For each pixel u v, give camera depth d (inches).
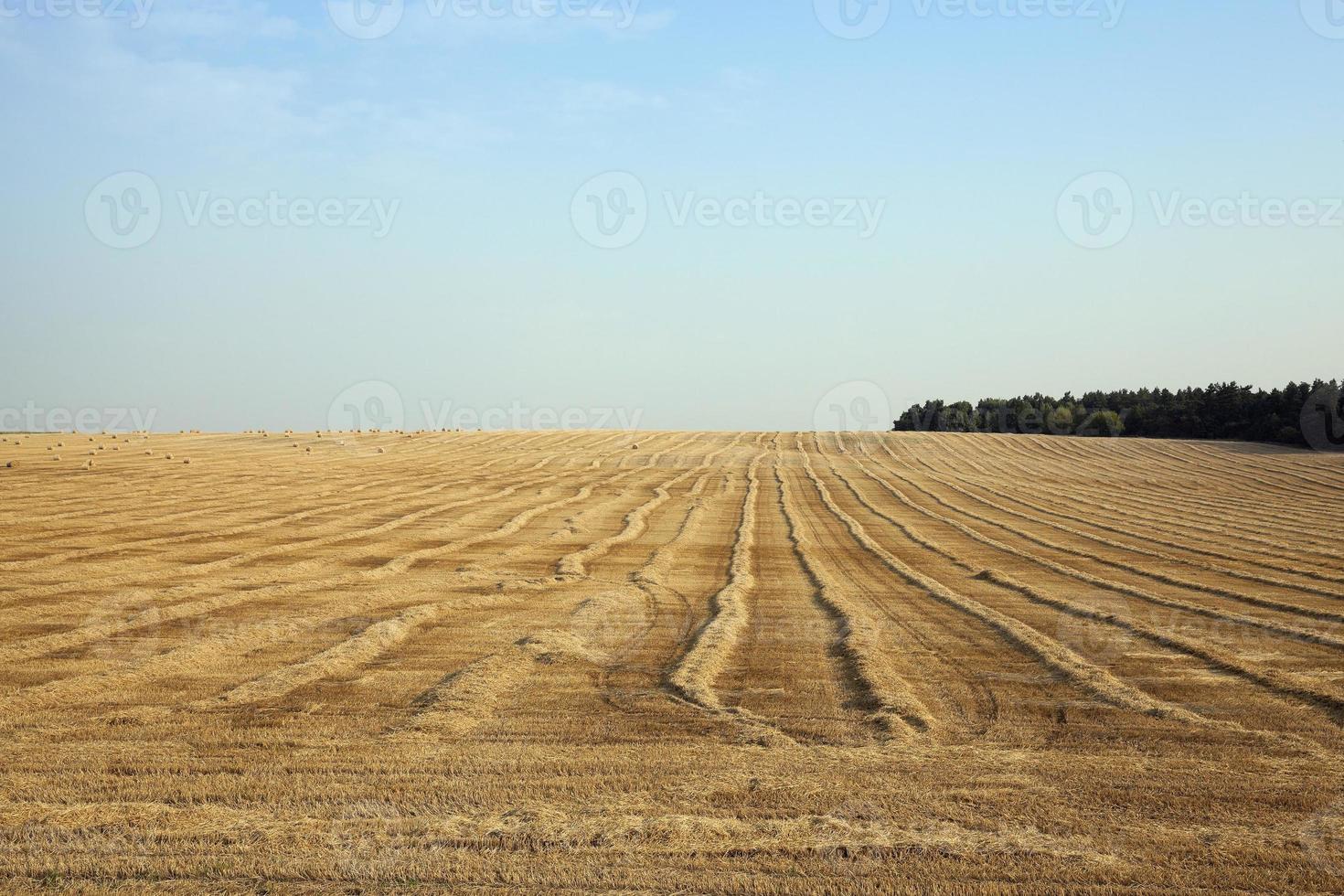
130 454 2645.2
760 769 395.5
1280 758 415.2
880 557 1212.5
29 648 601.3
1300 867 305.7
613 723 462.3
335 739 432.5
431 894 286.2
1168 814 348.5
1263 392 3937.0
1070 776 388.2
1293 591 980.6
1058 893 288.0
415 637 672.4
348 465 2613.2
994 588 954.7
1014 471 2874.0
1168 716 480.7
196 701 495.8
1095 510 1995.6
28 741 424.8
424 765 395.2
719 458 3041.3
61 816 335.9
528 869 300.8
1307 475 2807.6
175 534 1290.6
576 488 2203.5
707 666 575.8
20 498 1695.4
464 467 2659.9
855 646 629.9
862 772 392.5
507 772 389.1
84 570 957.8
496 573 1002.1
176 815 339.3
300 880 294.0
